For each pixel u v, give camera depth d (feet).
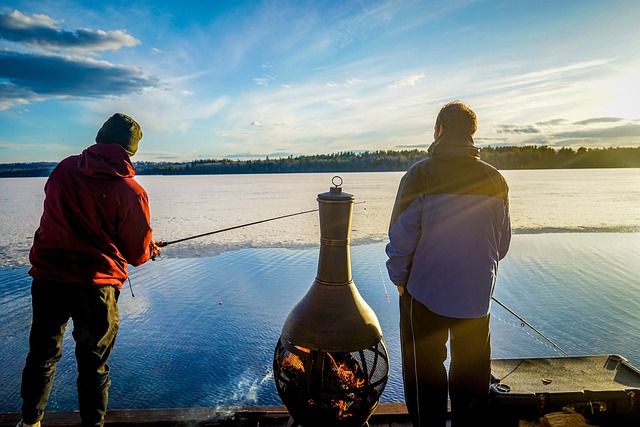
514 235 62.75
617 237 60.13
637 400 7.32
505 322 26.32
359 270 39.75
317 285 7.22
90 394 6.73
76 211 6.56
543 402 7.29
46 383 6.90
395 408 8.55
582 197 131.95
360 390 6.75
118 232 6.93
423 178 6.55
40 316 6.69
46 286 6.58
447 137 6.59
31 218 84.84
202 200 132.98
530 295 31.94
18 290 34.45
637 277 37.09
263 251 51.11
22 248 52.39
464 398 6.72
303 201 126.31
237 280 37.60
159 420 8.14
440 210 6.40
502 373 8.19
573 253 48.49
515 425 7.38
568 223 74.69
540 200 121.70
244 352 23.36
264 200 131.64
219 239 59.72
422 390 6.67
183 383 19.88
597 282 35.50
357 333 6.84
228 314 28.99
